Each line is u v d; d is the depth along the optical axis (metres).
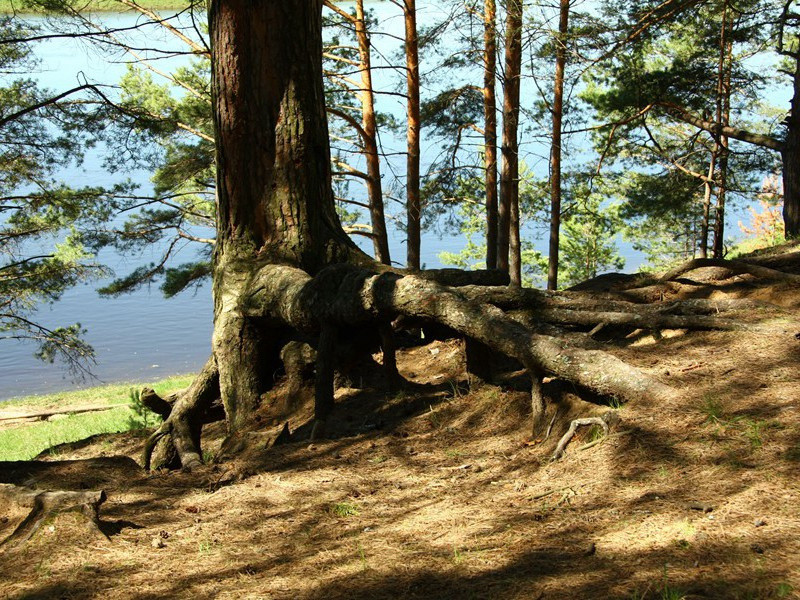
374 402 7.32
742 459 4.07
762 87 22.84
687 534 3.47
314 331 7.50
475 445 5.77
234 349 8.25
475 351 6.83
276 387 8.37
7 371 35.38
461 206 26.28
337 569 3.79
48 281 20.20
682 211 24.36
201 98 19.25
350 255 8.55
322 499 4.95
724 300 6.70
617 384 5.24
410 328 9.09
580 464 4.62
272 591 3.63
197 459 6.95
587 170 25.64
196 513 4.92
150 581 3.89
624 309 6.88
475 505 4.42
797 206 17.73
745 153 23.25
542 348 5.65
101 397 24.20
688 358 5.87
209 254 23.86
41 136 18.39
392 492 4.97
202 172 20.62
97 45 14.11
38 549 4.34
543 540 3.73
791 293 7.14
